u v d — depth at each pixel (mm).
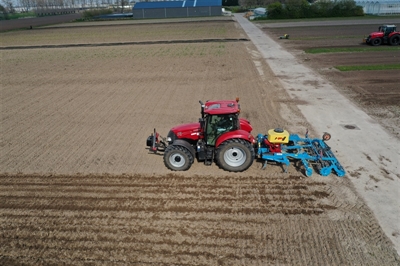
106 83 22344
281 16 65750
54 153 12453
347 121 14391
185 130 11195
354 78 21047
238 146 10273
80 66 28344
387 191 9414
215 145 10648
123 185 10156
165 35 47281
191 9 83625
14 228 8469
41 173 11039
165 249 7582
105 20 82500
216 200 9258
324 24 52531
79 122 15516
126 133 14016
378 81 20062
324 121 14484
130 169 11078
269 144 10719
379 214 8500
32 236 8180
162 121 15172
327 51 30172
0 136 14242
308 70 23672
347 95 17828
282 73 23141
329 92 18484
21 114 16953
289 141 11742
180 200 9312
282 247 7535
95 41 44188
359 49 30438
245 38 40875
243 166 10469
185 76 23312
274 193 9500
